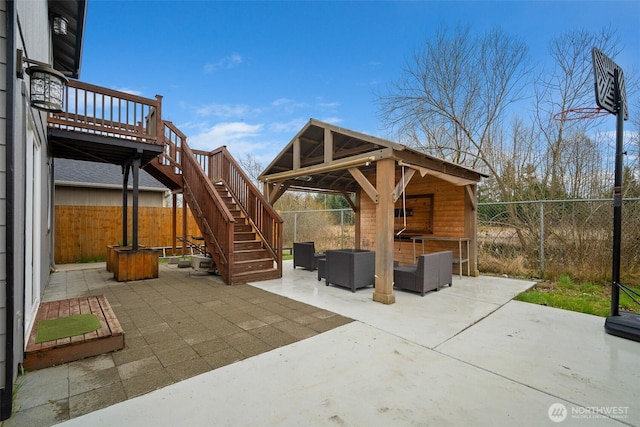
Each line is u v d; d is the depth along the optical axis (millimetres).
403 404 2131
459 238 6586
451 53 10914
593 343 3201
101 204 11539
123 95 5680
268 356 2812
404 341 3188
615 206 3658
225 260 5891
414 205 7914
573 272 6379
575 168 8859
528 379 2479
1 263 1988
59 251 8562
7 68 2033
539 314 4145
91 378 2400
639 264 5953
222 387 2305
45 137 4887
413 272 5191
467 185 6660
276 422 1930
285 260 9531
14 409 2012
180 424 1896
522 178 9852
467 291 5410
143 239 10078
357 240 9266
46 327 2969
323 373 2523
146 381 2371
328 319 3834
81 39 6383
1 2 2033
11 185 2041
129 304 4430
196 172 7184
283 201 18250
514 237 7637
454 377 2494
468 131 11016
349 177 8438
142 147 5926
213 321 3725
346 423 1931
